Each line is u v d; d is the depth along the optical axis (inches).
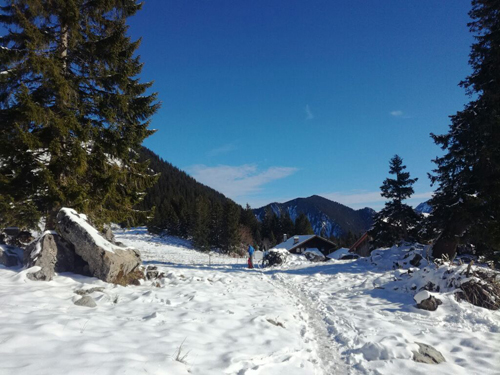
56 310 213.6
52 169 398.0
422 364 196.7
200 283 396.8
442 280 372.5
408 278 434.0
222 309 285.4
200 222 2237.9
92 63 450.0
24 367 121.5
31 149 358.0
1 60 363.3
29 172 392.8
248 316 273.9
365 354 214.4
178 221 2760.8
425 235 691.4
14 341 145.5
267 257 890.1
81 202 399.2
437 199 582.2
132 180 486.6
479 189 504.1
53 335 161.5
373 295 402.9
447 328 271.9
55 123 370.6
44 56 387.2
